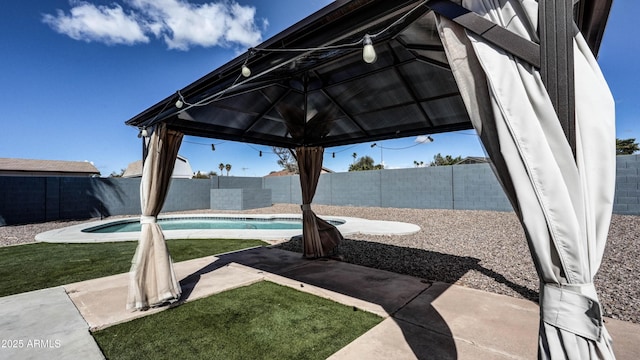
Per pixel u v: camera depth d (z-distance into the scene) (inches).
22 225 418.3
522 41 51.4
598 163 48.9
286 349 96.8
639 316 117.7
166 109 141.3
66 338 104.7
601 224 48.5
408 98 163.6
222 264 202.7
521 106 50.4
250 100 166.9
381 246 257.1
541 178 48.4
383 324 112.2
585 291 46.5
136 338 105.0
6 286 161.6
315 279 168.9
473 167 492.1
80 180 497.0
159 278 134.2
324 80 166.2
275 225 481.7
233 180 747.4
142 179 144.5
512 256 218.5
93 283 165.0
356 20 70.9
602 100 49.9
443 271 183.6
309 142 233.1
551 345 48.8
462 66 58.5
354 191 646.5
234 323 116.0
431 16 80.0
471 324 111.1
